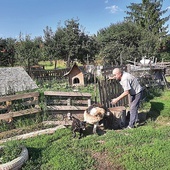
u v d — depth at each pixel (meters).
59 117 8.61
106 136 6.78
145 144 6.10
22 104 8.07
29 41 28.47
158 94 12.84
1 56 32.12
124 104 9.85
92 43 31.47
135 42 36.50
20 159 5.17
